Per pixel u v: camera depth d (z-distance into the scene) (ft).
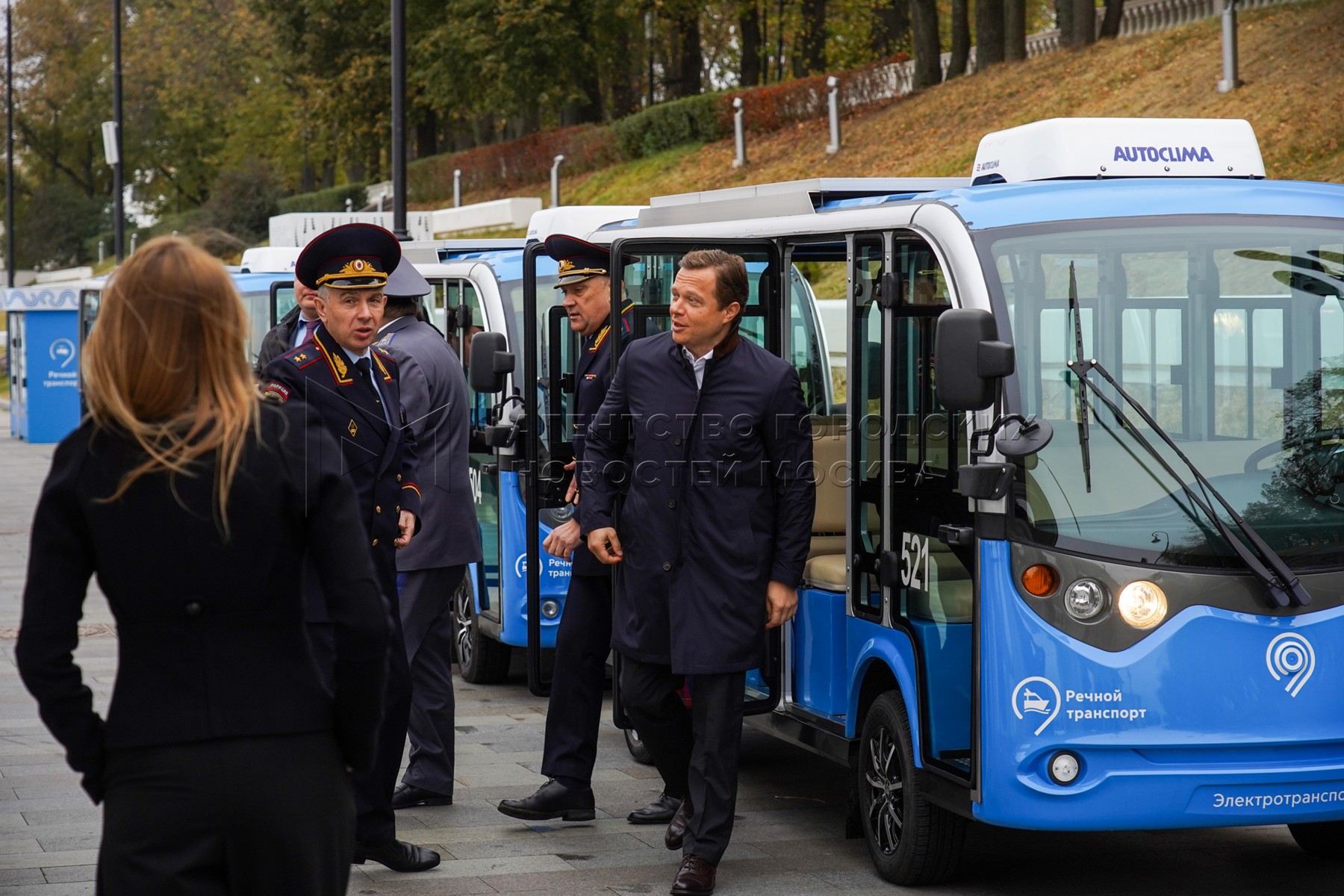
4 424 111.14
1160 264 16.30
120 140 105.19
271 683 9.52
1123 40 83.82
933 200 17.16
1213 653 15.31
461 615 30.89
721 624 16.80
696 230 21.45
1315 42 67.36
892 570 17.62
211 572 9.37
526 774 22.53
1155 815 15.25
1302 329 16.67
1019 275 16.14
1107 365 16.05
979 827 20.27
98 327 9.32
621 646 17.67
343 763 10.00
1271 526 15.78
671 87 159.12
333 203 149.69
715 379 17.02
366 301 16.10
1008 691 15.34
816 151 94.94
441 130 172.04
